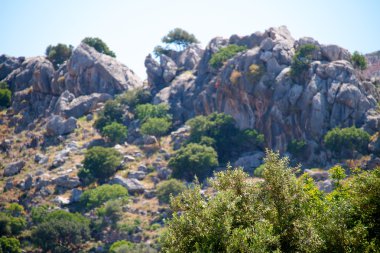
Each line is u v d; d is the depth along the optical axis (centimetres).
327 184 13675
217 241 4188
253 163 18825
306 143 18225
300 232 4422
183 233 4356
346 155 17212
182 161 18938
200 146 19438
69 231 16100
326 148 17550
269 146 19475
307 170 16388
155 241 15388
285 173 4734
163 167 19775
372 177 4859
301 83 19475
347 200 4781
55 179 19550
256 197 4666
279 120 19262
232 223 4450
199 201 4519
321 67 19325
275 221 4522
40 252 16012
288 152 18588
